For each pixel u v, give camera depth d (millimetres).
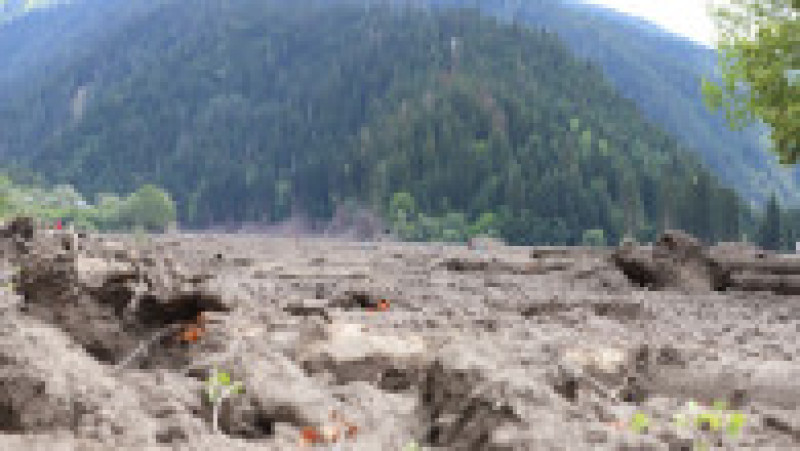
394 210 171375
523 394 4301
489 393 4207
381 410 4996
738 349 7676
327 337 6562
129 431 3838
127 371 4883
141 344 5445
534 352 6676
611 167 170250
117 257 5891
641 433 4289
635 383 6266
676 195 118875
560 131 196375
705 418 4828
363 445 4262
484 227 156000
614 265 14750
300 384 5137
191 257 15305
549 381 5492
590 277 14266
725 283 14094
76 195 165625
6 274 7719
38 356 4102
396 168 186250
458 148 183500
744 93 23516
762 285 13766
